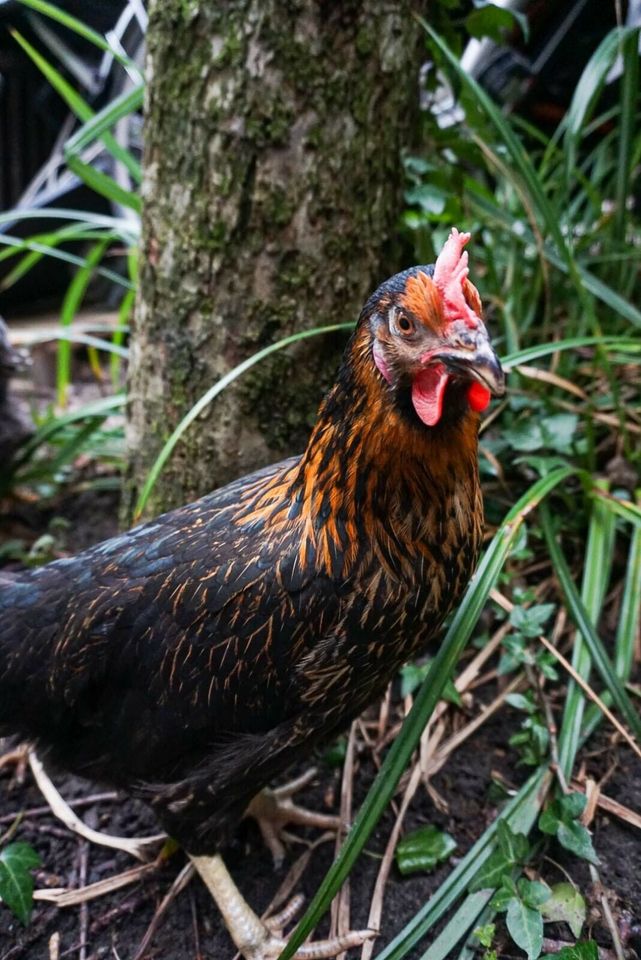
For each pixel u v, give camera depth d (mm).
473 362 490
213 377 727
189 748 597
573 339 754
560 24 979
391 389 521
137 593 590
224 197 687
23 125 1835
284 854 670
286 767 616
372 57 675
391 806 679
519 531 729
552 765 658
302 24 653
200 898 650
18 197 1891
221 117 673
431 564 555
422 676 727
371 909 621
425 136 776
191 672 575
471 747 708
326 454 554
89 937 631
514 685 728
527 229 865
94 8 1257
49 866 672
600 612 756
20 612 615
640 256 869
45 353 1441
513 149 709
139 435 778
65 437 1057
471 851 618
